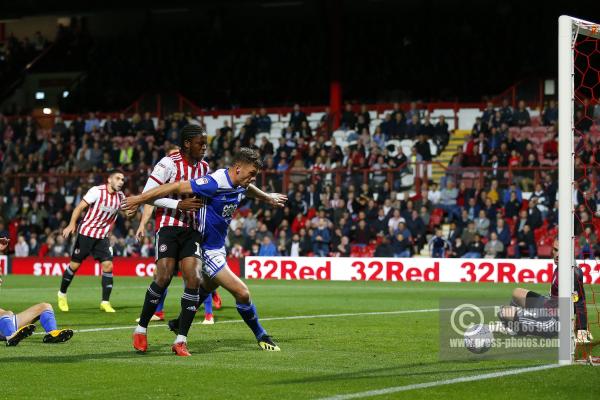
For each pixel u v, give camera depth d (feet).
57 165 182.29
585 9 188.55
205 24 221.05
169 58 213.05
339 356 47.37
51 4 193.16
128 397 35.12
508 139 148.77
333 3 189.67
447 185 144.05
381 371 41.70
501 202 138.92
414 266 134.51
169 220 48.08
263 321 68.85
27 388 37.17
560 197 43.78
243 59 206.80
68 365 43.80
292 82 202.28
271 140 190.90
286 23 215.10
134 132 186.50
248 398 34.78
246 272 144.25
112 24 228.43
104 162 177.58
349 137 172.04
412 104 170.71
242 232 148.77
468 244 134.31
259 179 153.38
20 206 167.73
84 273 154.81
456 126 178.19
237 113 196.03
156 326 64.59
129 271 151.43
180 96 198.08
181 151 50.70
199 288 52.21
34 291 109.81
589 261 112.98
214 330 61.21
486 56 189.37
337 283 129.29
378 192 146.82
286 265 141.90
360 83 196.44
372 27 200.95
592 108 149.38
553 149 152.35
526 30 189.16
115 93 212.23
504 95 177.27
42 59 226.58
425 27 196.65
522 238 132.26
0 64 230.68
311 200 149.07
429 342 54.08
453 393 35.55
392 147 164.35
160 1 187.11
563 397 34.71
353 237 142.92
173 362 44.96
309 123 192.75
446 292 107.76
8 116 205.46
